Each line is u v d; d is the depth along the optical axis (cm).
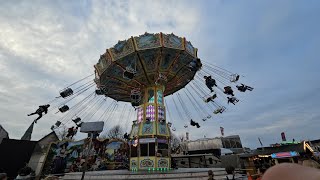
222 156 3064
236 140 4441
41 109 1753
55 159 2573
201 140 4503
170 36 1970
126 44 1964
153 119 2045
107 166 2705
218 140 4322
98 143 2803
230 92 1967
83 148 2722
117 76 2228
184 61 2170
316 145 3192
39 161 2584
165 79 2077
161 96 2242
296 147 2058
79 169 2602
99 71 2166
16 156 2497
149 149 1867
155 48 1917
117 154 2839
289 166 86
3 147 2475
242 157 2534
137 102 2019
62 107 1972
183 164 3494
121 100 2850
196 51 2209
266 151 2255
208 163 3334
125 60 2020
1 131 2988
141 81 2261
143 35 1956
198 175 1463
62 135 3819
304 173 75
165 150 1925
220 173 1630
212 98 2242
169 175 1416
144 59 2036
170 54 2038
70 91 1883
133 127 2119
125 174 1439
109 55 2011
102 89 2227
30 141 2659
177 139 6222
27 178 1059
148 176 1405
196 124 2483
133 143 2003
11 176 2355
